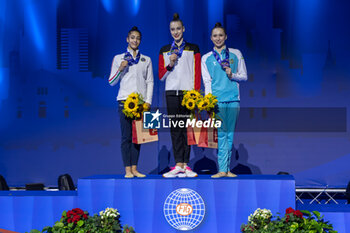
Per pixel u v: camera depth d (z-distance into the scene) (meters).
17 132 7.68
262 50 7.50
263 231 4.61
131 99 5.20
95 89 7.65
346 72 7.39
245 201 4.94
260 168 7.49
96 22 7.67
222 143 5.27
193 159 7.52
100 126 7.64
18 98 7.70
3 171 7.66
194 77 5.48
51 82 7.68
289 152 7.45
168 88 5.46
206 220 4.95
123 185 5.05
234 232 4.92
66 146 7.64
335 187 7.38
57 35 7.70
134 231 5.01
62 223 4.81
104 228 4.85
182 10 7.56
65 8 7.69
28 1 7.71
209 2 7.54
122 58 5.51
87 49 7.67
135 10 7.62
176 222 4.98
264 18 7.49
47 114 7.67
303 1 7.44
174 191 5.01
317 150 7.42
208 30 7.55
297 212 4.69
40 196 5.14
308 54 7.45
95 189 5.07
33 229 4.95
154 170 7.54
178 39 5.46
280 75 7.47
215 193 4.97
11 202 5.15
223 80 5.30
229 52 5.34
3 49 7.75
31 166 7.65
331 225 4.73
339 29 7.40
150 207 5.02
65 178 6.48
